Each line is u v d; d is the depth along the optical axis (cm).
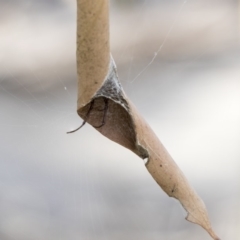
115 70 46
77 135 140
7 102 161
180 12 205
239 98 174
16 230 119
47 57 181
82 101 46
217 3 200
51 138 142
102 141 141
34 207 127
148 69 187
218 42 198
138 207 130
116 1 211
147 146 47
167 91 179
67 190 133
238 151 129
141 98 176
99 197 133
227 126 157
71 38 197
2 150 144
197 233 119
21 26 206
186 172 136
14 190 132
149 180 139
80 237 118
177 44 199
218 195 125
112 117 47
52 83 175
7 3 219
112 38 191
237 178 124
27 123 148
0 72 177
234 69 193
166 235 119
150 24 201
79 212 127
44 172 140
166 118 166
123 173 141
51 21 213
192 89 182
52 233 118
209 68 193
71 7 226
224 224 113
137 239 118
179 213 126
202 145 148
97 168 140
